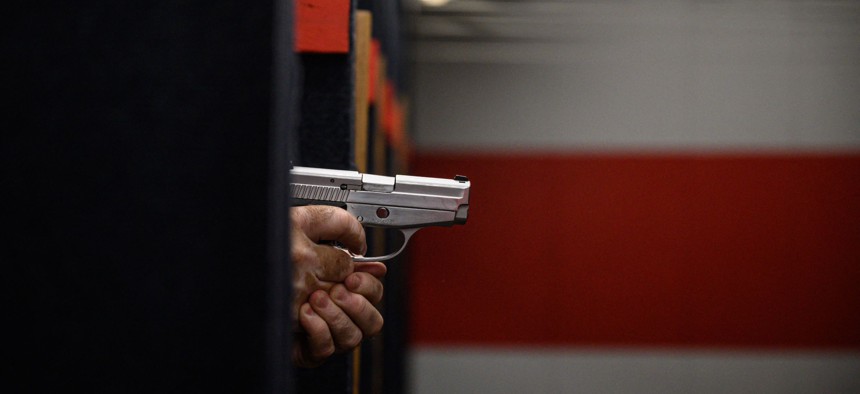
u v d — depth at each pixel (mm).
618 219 9773
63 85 782
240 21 792
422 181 2018
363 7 3334
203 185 790
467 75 9883
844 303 9586
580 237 9789
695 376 9695
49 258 777
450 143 9852
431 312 9820
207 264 788
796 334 9617
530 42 9766
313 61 2289
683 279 9719
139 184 787
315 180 1978
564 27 9539
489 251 9820
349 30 2266
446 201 2012
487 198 9844
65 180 781
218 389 785
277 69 803
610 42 9734
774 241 9664
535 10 9078
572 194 9812
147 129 788
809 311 9609
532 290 9789
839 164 9641
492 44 9820
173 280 787
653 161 9766
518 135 9844
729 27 9438
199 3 790
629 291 9750
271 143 790
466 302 9812
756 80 9742
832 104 9664
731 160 9734
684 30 9609
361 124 2789
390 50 4641
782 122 9711
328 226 1591
